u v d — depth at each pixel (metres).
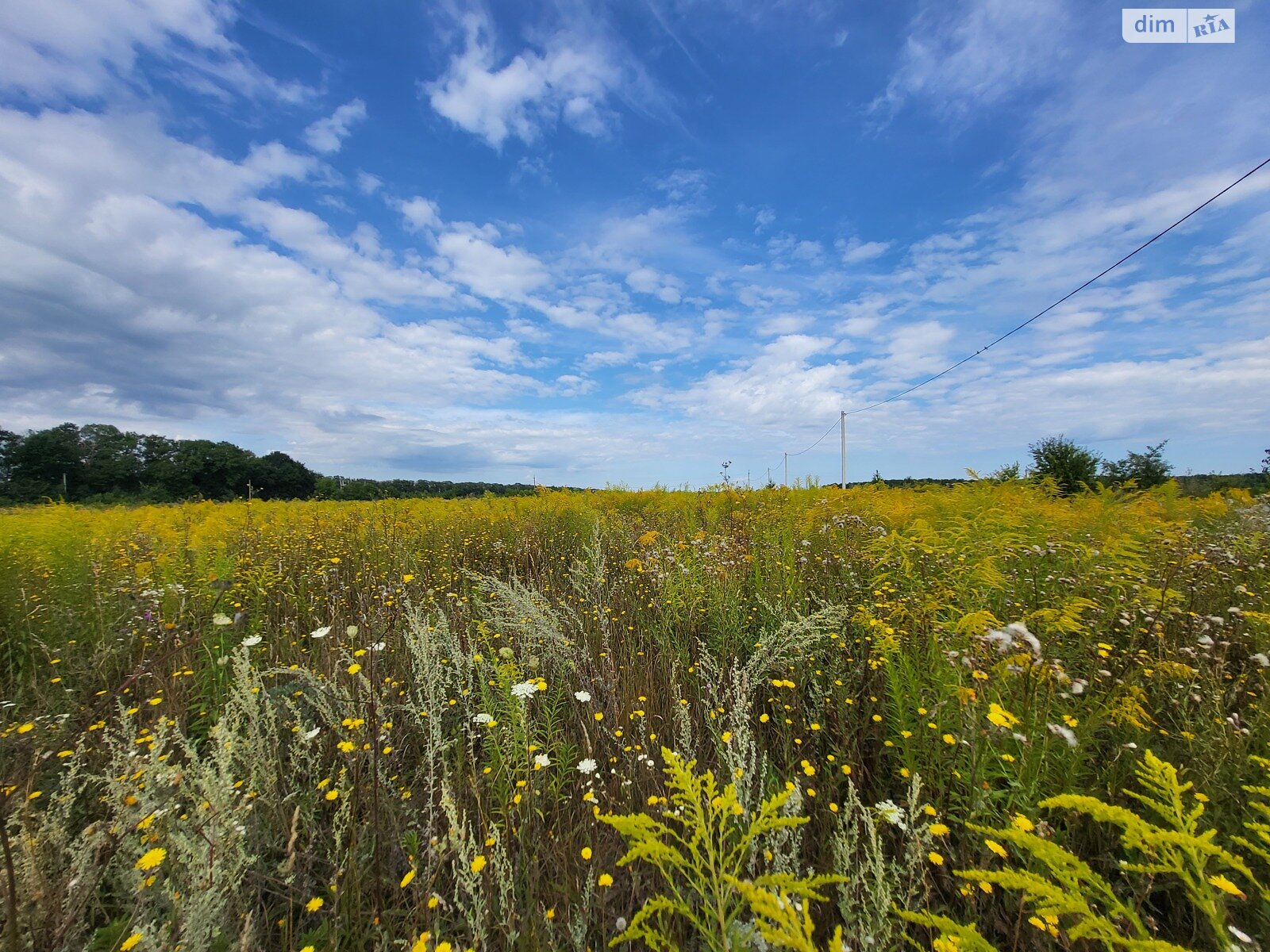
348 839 1.98
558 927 1.65
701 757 2.46
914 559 3.98
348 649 3.14
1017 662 1.97
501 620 3.35
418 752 2.57
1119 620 3.01
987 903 1.65
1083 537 4.57
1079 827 1.86
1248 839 1.71
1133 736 2.16
